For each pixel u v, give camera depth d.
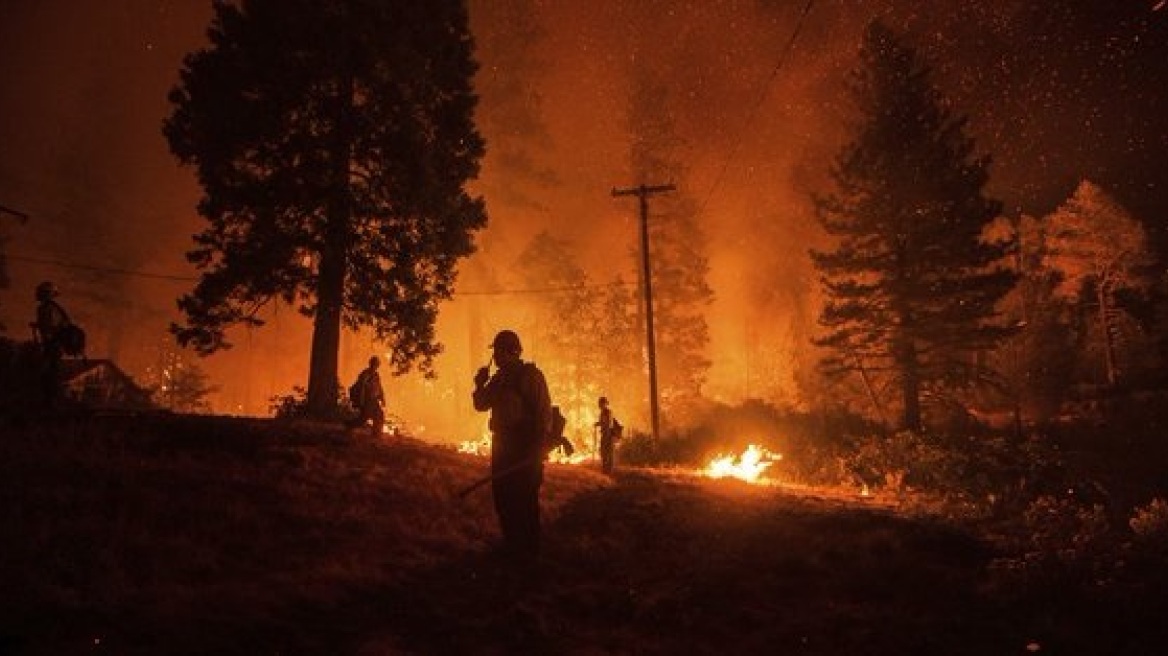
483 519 8.81
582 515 10.20
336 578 6.05
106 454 9.26
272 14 18.47
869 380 32.56
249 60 18.44
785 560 8.02
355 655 4.68
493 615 5.71
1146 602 6.22
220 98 18.30
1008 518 11.19
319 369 18.80
